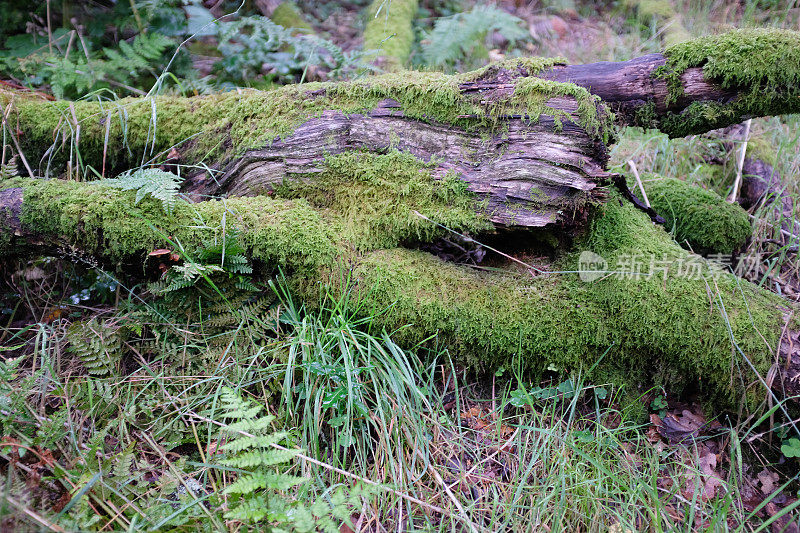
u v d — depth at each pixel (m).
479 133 2.33
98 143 2.73
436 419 2.17
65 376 2.14
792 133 3.57
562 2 4.83
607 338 2.21
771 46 2.17
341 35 4.25
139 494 1.72
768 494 2.04
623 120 2.44
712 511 1.97
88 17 3.49
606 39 4.43
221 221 2.23
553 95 2.22
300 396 2.04
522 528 1.89
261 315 2.33
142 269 2.29
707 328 2.11
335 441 2.05
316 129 2.45
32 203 2.15
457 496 1.97
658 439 2.22
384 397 2.07
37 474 1.62
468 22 4.04
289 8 4.22
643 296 2.17
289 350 2.16
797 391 2.03
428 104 2.37
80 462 1.73
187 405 2.02
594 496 1.95
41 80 3.03
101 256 2.24
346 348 2.11
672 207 3.03
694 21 4.50
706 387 2.25
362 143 2.42
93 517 1.56
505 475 2.08
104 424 1.96
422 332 2.27
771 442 2.15
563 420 2.26
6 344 2.36
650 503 1.98
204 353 2.21
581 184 2.15
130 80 3.26
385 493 1.91
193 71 3.38
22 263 2.58
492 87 2.32
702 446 2.20
